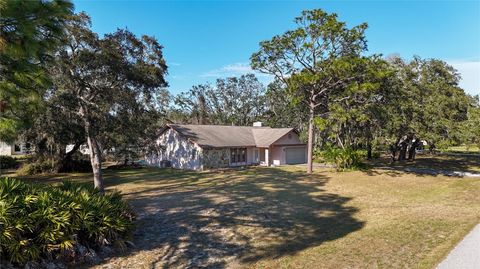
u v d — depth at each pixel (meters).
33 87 6.68
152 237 9.63
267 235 9.95
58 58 15.34
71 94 17.42
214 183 21.34
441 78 28.02
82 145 29.53
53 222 7.14
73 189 8.98
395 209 13.47
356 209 13.71
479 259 7.13
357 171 25.31
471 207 13.59
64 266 7.10
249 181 22.08
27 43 5.76
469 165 30.98
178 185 20.48
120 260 7.77
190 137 31.00
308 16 23.59
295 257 7.96
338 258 7.68
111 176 25.42
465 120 26.52
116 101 18.64
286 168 30.91
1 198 6.76
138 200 15.48
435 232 9.55
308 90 26.05
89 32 16.84
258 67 25.75
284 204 14.67
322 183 20.98
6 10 5.28
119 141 23.94
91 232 7.80
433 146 28.08
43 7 5.80
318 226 11.01
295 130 36.44
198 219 11.84
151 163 33.94
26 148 27.16
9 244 6.41
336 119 25.14
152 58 19.69
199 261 7.81
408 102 24.92
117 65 17.69
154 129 25.81
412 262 7.13
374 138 27.39
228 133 34.97
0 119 6.15
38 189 7.88
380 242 8.79
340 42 23.86
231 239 9.52
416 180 21.52
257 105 57.72
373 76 23.06
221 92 57.94
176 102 57.47
